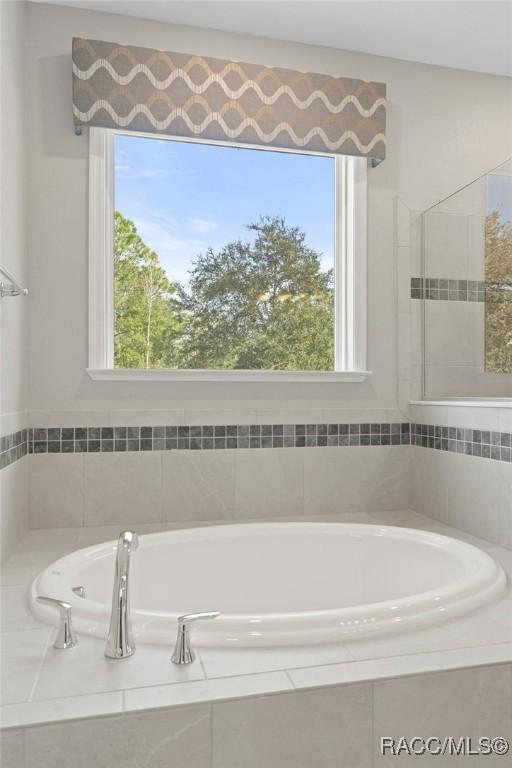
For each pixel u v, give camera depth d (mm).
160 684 1014
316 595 2021
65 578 1508
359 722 1033
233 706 979
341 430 2627
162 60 2371
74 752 925
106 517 2350
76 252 2350
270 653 1124
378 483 2676
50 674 1047
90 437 2336
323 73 2648
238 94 2461
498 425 2094
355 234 2654
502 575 1552
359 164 2662
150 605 1858
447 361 2555
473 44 2623
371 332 2693
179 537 1958
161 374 2389
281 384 2568
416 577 1887
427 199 2779
